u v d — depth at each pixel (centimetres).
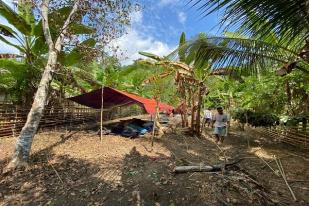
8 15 1039
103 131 1195
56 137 1035
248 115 1351
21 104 1193
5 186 571
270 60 616
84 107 1623
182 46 648
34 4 859
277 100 1187
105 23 927
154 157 818
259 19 390
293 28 413
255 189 526
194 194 512
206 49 627
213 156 888
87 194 538
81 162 728
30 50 1212
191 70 1237
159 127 1290
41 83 762
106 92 1148
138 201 508
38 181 596
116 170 668
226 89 2167
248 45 599
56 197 529
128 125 1260
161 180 586
